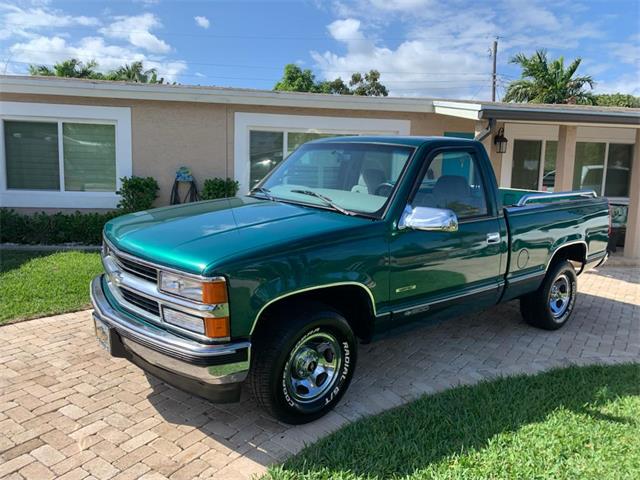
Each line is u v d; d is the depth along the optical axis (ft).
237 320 10.26
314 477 9.96
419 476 10.07
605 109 33.30
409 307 13.44
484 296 15.74
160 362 10.59
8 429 11.41
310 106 35.24
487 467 10.39
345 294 12.74
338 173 15.07
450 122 37.96
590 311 22.59
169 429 11.66
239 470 10.29
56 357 15.14
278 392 11.18
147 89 33.30
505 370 15.60
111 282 12.75
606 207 21.31
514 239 16.37
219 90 34.01
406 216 13.00
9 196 34.22
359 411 12.74
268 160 36.68
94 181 35.47
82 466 10.26
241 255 10.33
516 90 88.99
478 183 15.57
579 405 13.23
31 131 34.30
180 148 35.14
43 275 23.36
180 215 13.14
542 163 42.34
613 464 10.68
